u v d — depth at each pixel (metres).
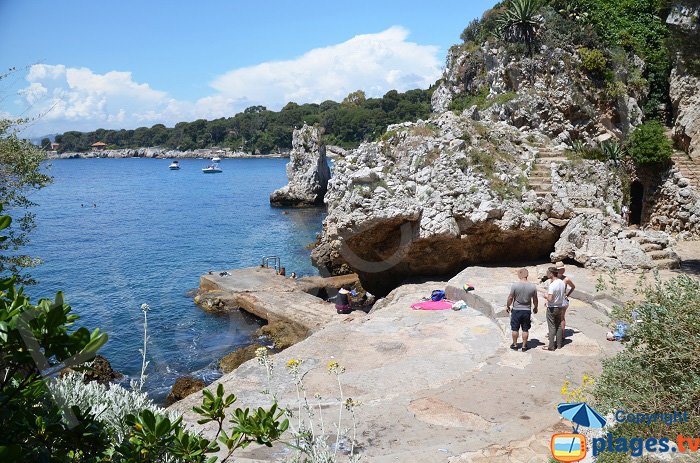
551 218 18.20
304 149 63.00
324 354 10.73
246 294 21.50
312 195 62.72
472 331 11.87
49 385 4.16
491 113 25.62
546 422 7.38
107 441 3.84
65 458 3.52
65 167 144.25
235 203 64.88
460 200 18.03
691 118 24.84
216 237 39.66
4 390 3.45
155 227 44.34
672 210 24.27
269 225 46.62
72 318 3.30
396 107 124.19
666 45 18.27
